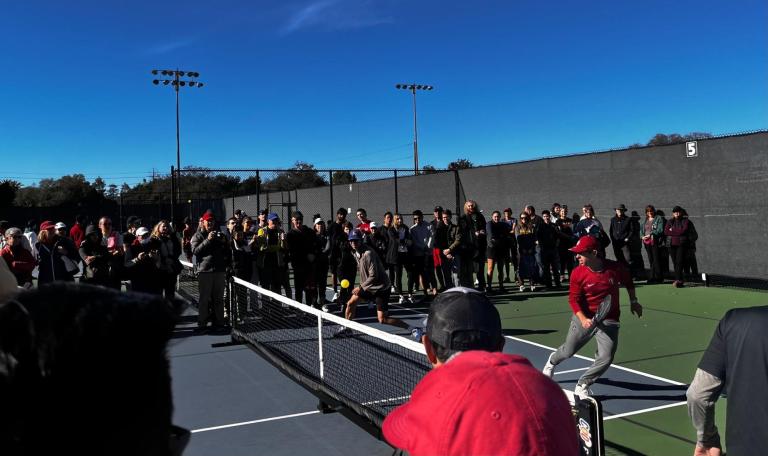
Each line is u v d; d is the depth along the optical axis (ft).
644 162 46.91
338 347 23.99
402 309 35.91
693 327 27.89
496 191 62.54
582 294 16.48
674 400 17.40
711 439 8.54
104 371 2.29
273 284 34.19
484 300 4.99
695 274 42.39
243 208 106.83
